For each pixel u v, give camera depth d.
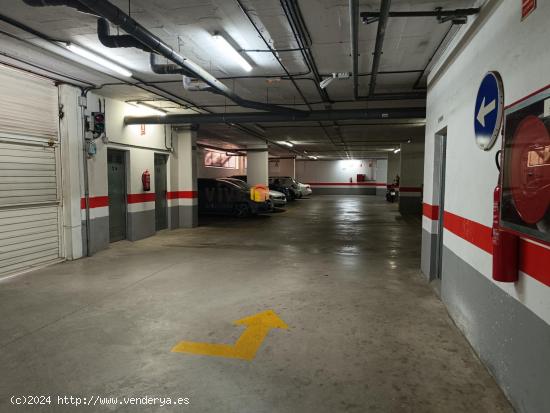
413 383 2.47
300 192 22.64
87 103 6.45
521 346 2.10
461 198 3.29
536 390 1.93
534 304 1.96
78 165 6.17
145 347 3.01
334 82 5.77
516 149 2.05
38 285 4.68
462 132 3.30
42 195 5.63
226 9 3.35
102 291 4.45
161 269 5.51
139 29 3.11
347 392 2.38
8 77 5.02
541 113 1.79
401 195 14.25
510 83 2.28
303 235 8.74
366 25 3.62
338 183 28.94
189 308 3.88
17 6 3.34
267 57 4.62
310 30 3.79
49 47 4.34
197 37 4.00
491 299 2.55
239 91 6.40
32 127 5.39
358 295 4.30
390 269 5.53
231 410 2.20
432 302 4.05
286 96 6.79
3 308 3.87
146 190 8.36
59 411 2.20
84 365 2.72
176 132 9.83
